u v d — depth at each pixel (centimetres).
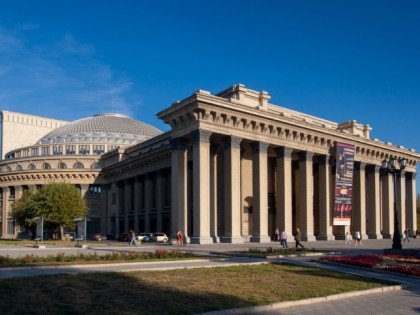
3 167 11169
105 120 12394
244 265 2522
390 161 4059
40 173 10219
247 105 5606
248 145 6309
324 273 2302
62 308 1284
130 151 9475
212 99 5259
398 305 1600
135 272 2023
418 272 2353
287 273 2248
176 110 5544
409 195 8719
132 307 1336
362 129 8000
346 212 6800
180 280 1839
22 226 8475
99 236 8800
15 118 14000
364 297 1752
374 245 5250
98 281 1719
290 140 6309
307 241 6259
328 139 6825
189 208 6769
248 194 6544
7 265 2220
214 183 5922
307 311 1460
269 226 6875
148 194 8175
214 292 1627
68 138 11469
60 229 8031
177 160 5653
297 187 7288
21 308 1262
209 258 2962
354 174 7488
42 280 1692
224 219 5828
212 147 5994
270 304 1482
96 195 10250
